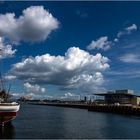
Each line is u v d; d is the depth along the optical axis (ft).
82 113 400.26
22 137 139.33
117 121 250.98
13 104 161.68
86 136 148.66
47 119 261.65
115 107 427.74
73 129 178.70
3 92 215.51
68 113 393.29
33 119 257.34
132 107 378.73
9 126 184.03
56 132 161.58
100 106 481.87
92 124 216.54
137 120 266.16
